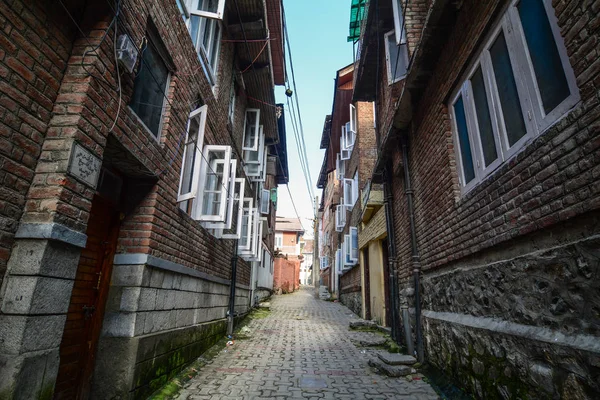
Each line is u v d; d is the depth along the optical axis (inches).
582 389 74.8
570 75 83.0
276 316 448.8
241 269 361.4
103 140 106.6
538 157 93.0
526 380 94.9
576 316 79.0
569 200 80.7
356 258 484.7
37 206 86.7
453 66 152.6
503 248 112.8
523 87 102.7
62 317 91.3
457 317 145.2
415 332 201.0
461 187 148.8
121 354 125.6
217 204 223.3
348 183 576.1
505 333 105.2
